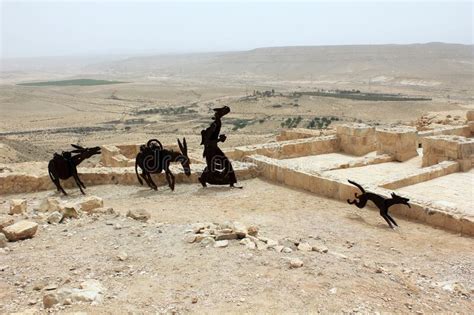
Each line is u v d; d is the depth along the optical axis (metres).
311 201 14.55
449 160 18.98
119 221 10.87
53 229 10.33
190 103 186.38
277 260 8.13
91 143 86.69
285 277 7.36
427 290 7.70
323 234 11.33
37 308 6.24
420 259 9.80
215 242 8.93
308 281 7.24
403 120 108.50
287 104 142.88
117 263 8.00
